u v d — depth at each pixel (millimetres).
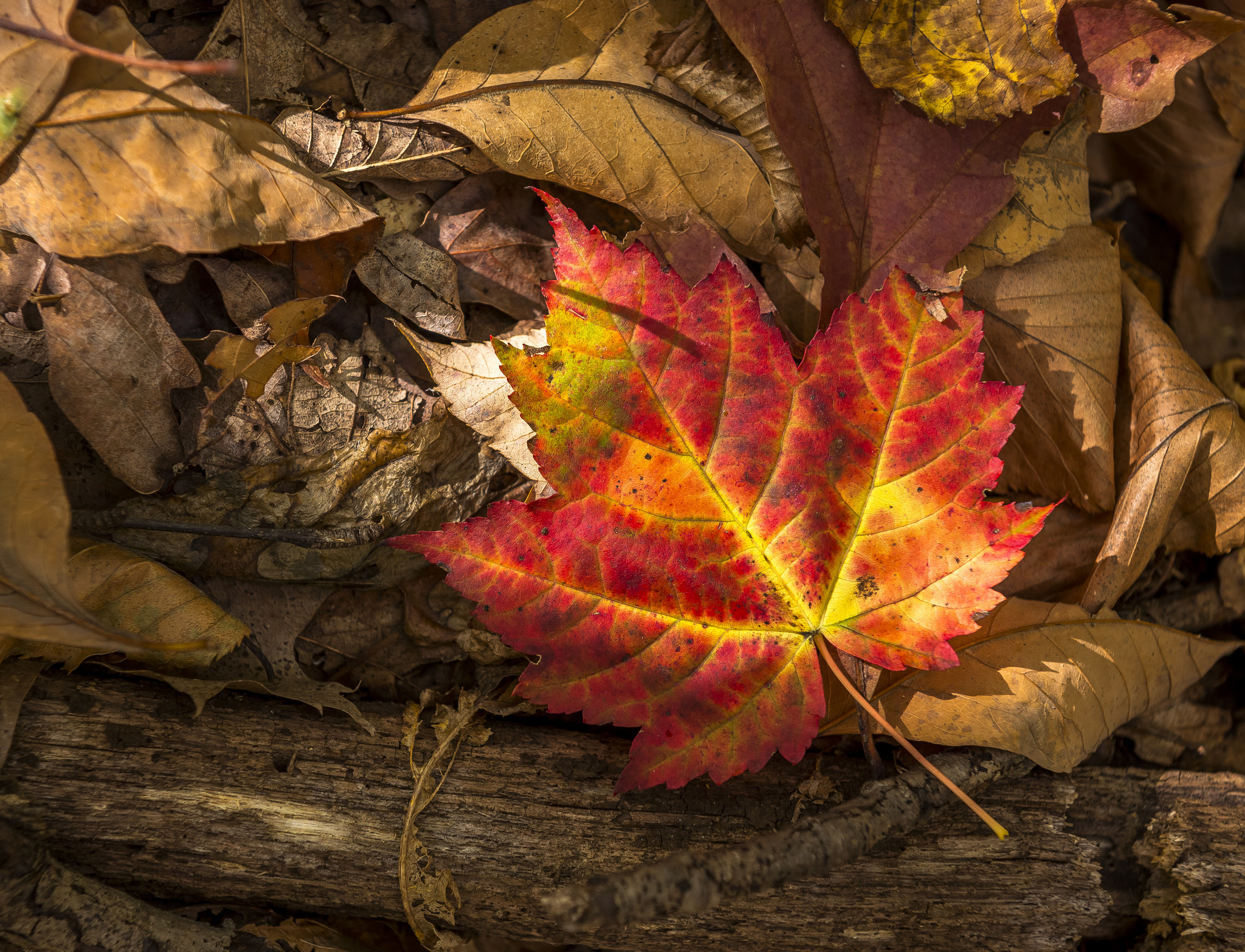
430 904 321
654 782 308
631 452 310
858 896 324
